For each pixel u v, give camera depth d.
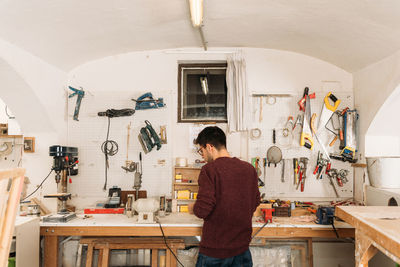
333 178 3.31
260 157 3.31
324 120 3.29
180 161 3.20
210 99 3.50
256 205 2.17
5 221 1.15
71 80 3.34
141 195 3.25
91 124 3.33
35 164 3.10
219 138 2.10
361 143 3.19
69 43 2.72
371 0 1.93
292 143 3.32
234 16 2.43
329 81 3.35
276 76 3.36
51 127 3.07
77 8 2.13
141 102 3.29
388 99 2.74
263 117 3.34
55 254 2.70
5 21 2.12
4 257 1.14
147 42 3.06
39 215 2.82
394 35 2.33
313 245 3.00
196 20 2.20
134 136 3.32
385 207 2.11
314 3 2.11
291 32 2.75
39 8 2.04
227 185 1.93
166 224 2.65
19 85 2.65
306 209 2.98
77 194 3.29
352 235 2.60
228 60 3.30
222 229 1.94
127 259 2.85
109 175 3.30
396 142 3.16
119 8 2.20
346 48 2.83
